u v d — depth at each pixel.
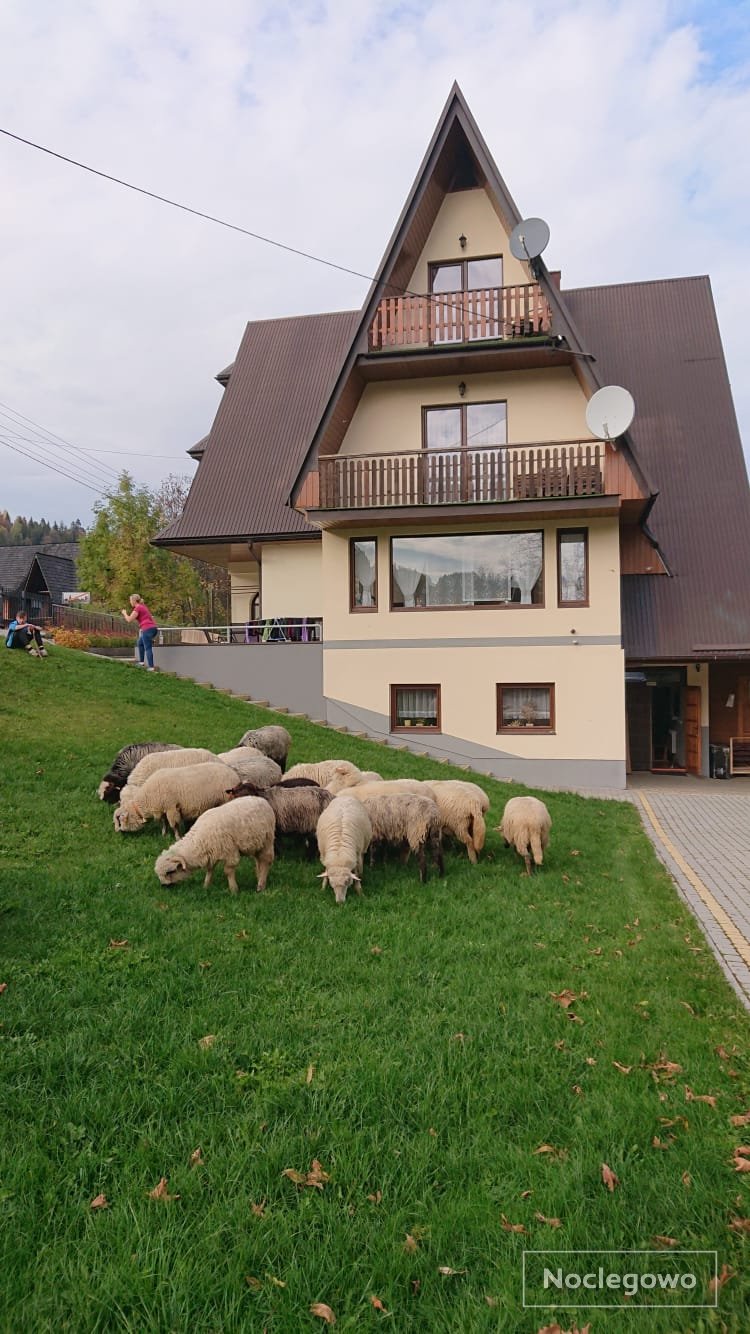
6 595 43.62
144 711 15.97
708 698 22.11
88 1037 4.55
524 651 18.59
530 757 18.55
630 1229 3.23
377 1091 4.13
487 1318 2.78
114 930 6.27
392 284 18.97
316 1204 3.32
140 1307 2.83
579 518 18.27
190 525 22.42
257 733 12.26
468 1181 3.49
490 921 7.14
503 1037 4.77
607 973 5.95
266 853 7.62
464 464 18.06
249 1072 4.30
